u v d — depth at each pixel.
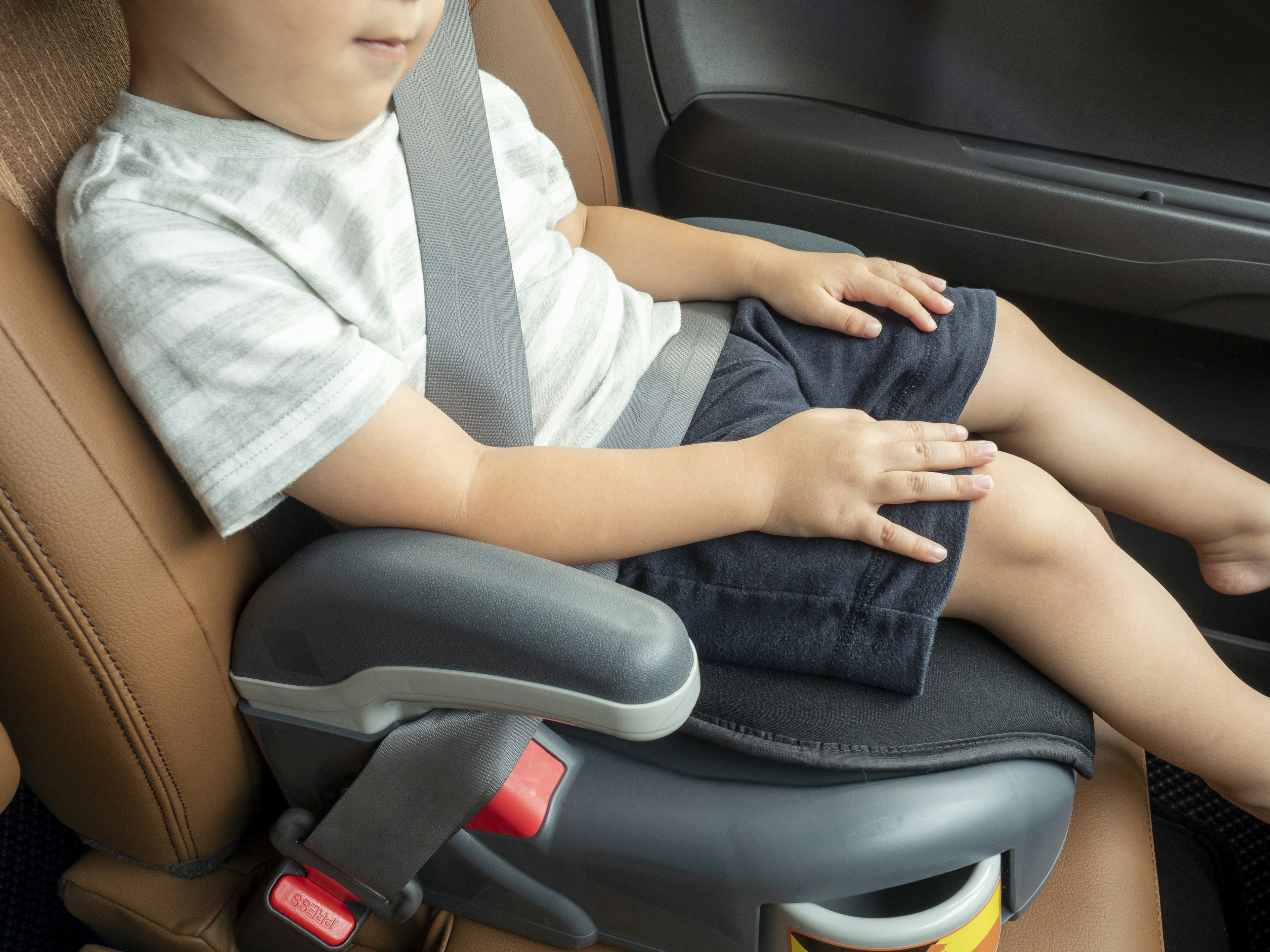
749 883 0.64
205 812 0.70
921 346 0.86
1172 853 1.06
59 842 1.05
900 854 0.62
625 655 0.53
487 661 0.57
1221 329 1.14
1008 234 1.16
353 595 0.60
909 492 0.67
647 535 0.68
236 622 0.68
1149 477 0.91
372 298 0.70
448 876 0.73
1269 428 1.17
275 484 0.61
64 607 0.58
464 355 0.75
